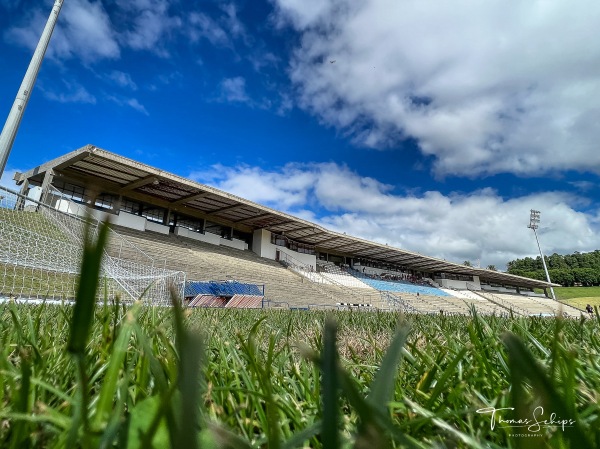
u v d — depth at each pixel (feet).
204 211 103.35
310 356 1.09
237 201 92.73
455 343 4.32
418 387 2.57
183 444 0.77
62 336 4.35
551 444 1.40
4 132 46.01
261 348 4.45
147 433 0.94
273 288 94.58
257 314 13.20
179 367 0.81
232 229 114.52
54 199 68.80
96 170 73.41
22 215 48.49
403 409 2.27
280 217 106.52
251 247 119.75
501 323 6.27
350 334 7.10
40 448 1.58
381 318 11.15
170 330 4.39
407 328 1.47
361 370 3.54
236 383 2.51
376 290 137.80
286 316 12.54
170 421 0.91
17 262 24.98
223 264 92.53
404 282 168.14
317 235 127.24
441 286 183.62
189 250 89.76
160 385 1.39
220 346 3.29
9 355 2.82
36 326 3.58
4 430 1.65
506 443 1.96
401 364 3.51
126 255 64.90
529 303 183.11
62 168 71.10
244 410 2.10
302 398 2.71
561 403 1.03
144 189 85.20
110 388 1.33
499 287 217.36
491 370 2.83
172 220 97.91
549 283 212.64
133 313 1.57
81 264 0.85
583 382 2.72
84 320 0.88
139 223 85.71
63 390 2.26
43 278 22.85
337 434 0.97
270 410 1.43
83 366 0.96
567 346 3.55
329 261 150.10
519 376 1.09
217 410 1.92
